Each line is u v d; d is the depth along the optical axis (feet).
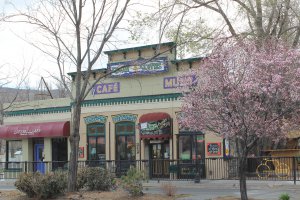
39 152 109.40
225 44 50.19
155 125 87.71
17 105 112.98
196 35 91.91
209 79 43.96
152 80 92.22
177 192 61.11
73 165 56.44
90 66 58.59
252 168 78.64
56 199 51.85
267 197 50.90
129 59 94.79
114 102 96.48
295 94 41.60
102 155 97.40
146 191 63.16
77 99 57.98
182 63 88.38
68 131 102.47
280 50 44.50
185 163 84.64
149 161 84.64
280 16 88.07
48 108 107.55
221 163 83.05
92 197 51.65
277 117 41.88
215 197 51.39
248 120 41.42
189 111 44.80
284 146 88.12
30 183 52.95
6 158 113.60
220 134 44.37
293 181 70.79
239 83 42.29
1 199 54.13
